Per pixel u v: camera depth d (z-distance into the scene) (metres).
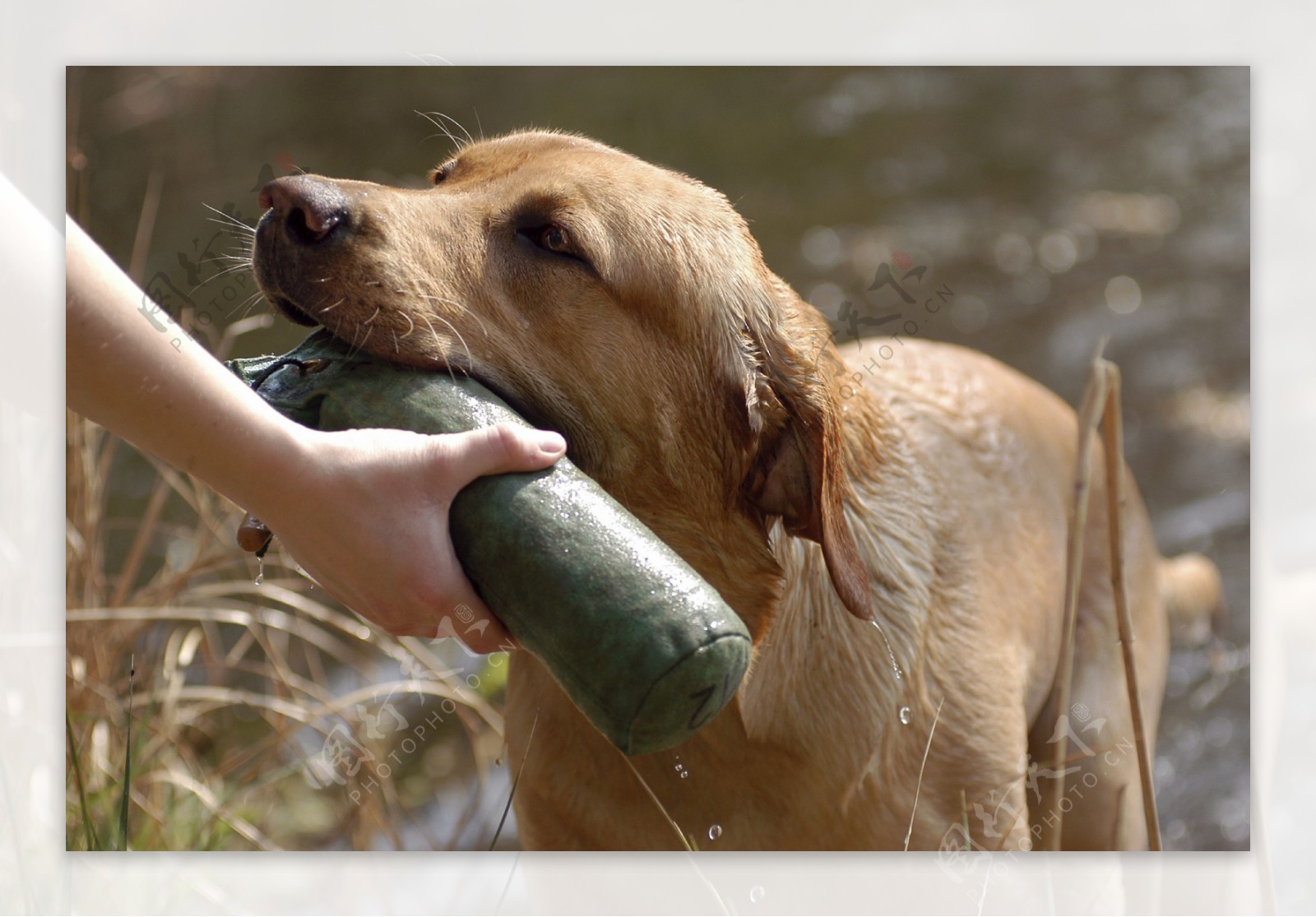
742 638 1.88
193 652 3.65
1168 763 4.20
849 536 2.46
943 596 2.78
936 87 8.96
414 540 1.92
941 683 2.69
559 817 2.63
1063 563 3.25
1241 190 7.67
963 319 6.54
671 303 2.35
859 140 8.34
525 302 2.28
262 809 3.40
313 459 1.90
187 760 3.31
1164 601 3.71
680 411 2.39
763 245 7.05
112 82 7.16
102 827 2.80
